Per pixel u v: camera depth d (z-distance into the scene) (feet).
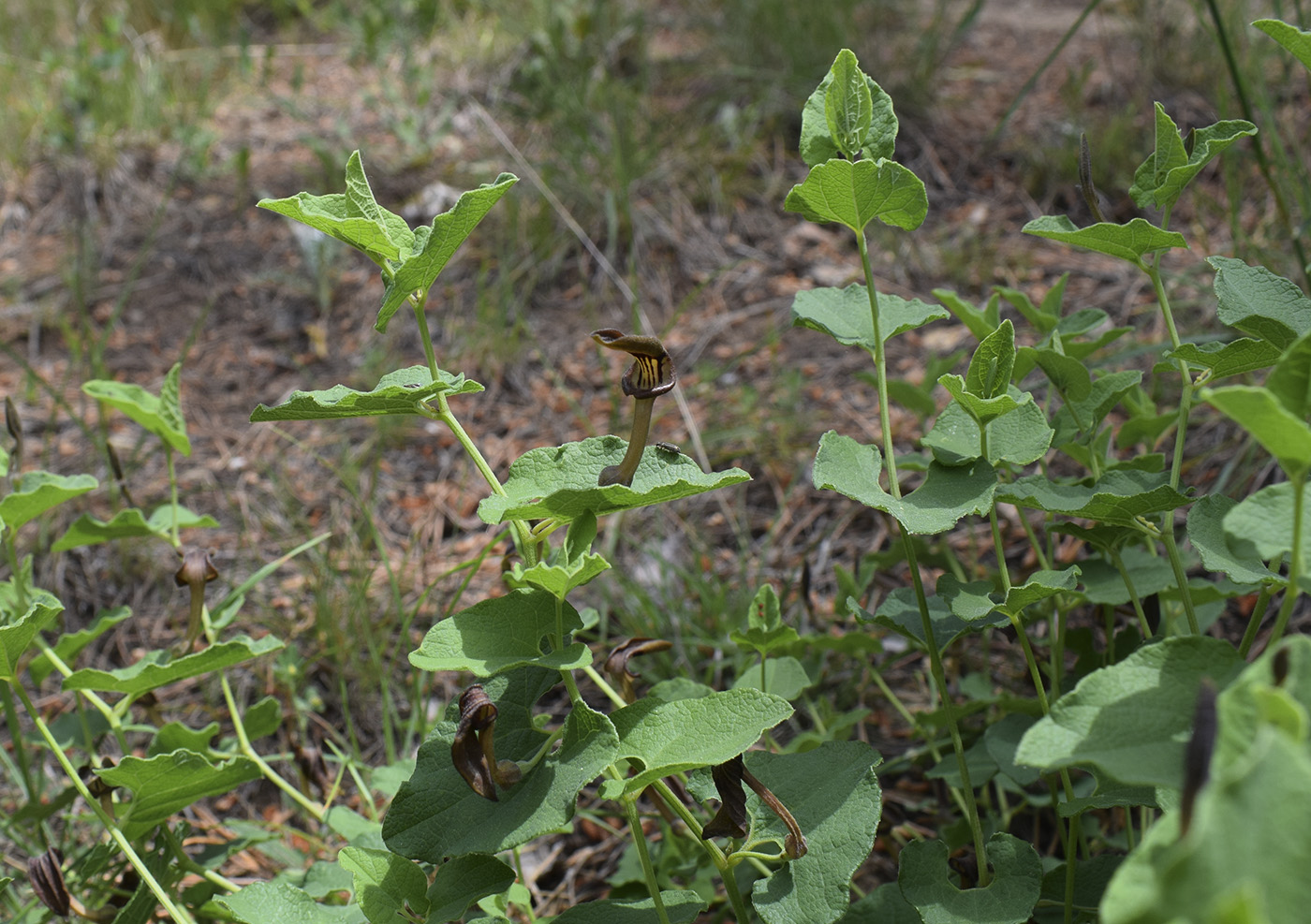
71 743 2.47
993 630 2.67
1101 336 2.33
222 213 5.16
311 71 6.59
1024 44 5.97
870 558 2.56
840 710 2.70
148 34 6.80
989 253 4.26
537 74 5.52
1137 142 4.65
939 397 3.50
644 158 4.90
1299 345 1.67
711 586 3.01
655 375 1.90
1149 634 2.15
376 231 1.87
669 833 2.34
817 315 2.09
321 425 4.01
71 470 3.76
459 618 1.89
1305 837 1.46
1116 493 2.02
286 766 2.78
